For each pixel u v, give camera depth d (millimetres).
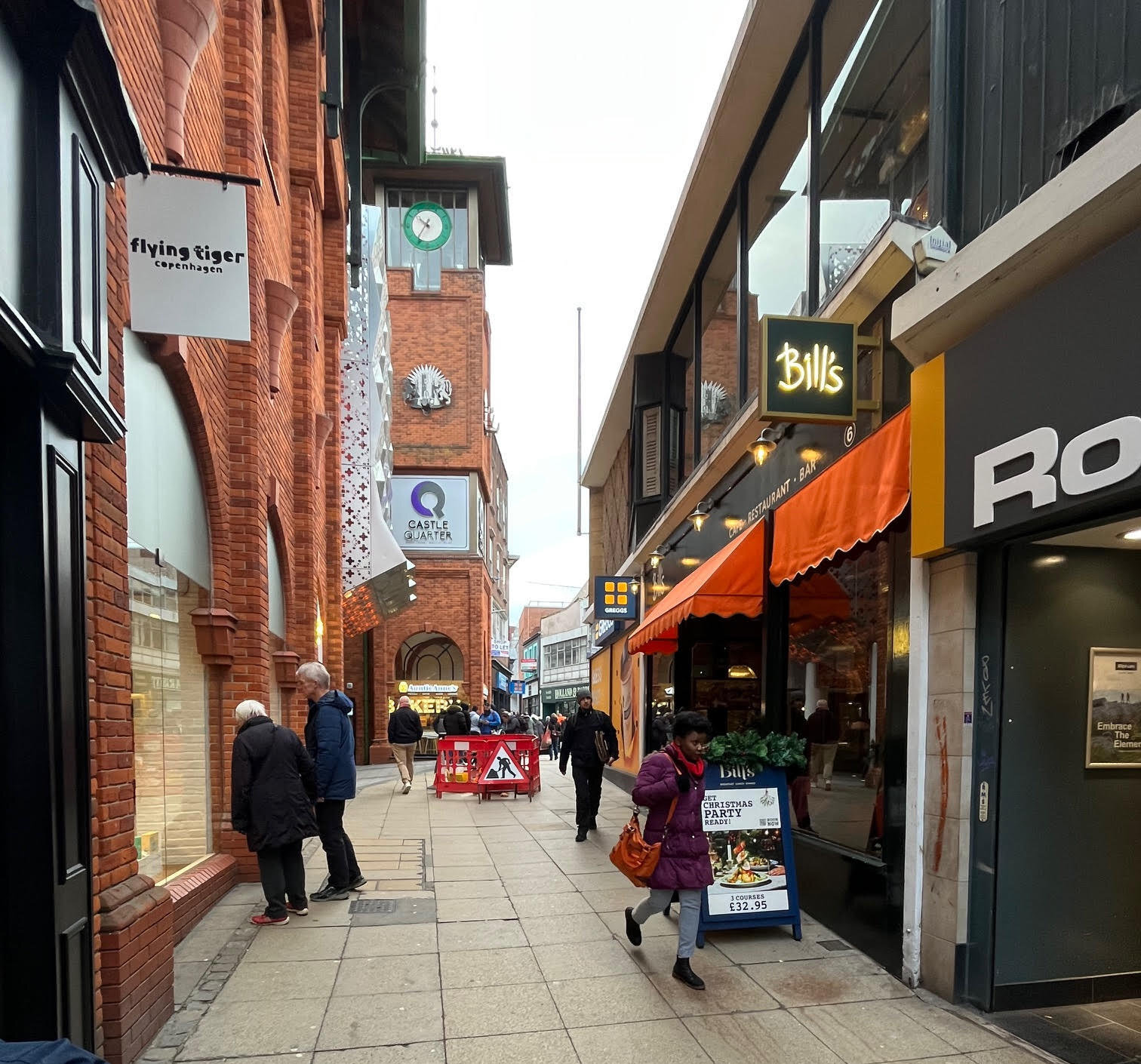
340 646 12328
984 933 3850
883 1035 3561
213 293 3963
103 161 3078
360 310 14031
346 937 4879
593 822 8336
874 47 5961
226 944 4758
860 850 5102
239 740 5176
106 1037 3127
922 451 4211
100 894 3230
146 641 4957
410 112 16156
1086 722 4043
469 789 11875
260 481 6781
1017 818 3916
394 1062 3305
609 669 19016
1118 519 3166
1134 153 2867
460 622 24391
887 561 4867
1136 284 2898
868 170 5984
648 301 12531
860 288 5242
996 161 4121
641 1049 3426
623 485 18422
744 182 8891
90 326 2953
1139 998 3988
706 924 4801
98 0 3557
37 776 2688
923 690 4250
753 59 7480
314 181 9789
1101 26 3428
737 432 7715
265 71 8102
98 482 3330
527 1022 3691
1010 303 3678
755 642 10516
